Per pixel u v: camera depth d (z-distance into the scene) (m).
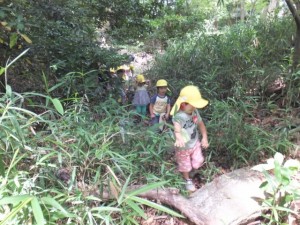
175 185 3.15
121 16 7.36
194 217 2.65
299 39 5.22
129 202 1.74
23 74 5.06
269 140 3.71
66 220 2.17
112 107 4.06
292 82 4.98
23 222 1.81
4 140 2.21
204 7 12.18
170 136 3.43
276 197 2.74
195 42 7.98
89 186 2.55
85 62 5.48
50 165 2.37
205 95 5.28
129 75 7.96
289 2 5.09
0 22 3.33
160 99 5.03
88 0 6.74
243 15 11.02
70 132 2.96
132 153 3.13
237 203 2.84
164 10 9.64
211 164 3.62
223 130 3.92
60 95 4.88
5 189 1.87
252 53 5.96
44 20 5.09
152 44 10.77
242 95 5.12
